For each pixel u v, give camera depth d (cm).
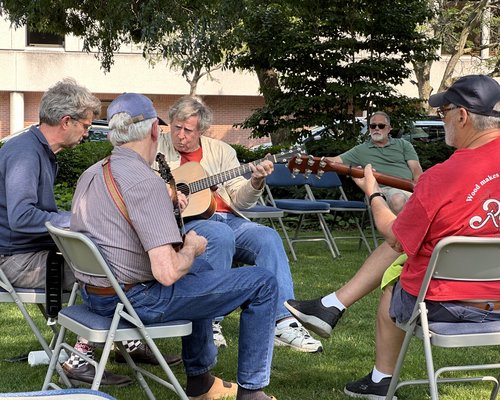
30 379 420
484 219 311
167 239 307
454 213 311
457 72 2638
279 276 482
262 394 344
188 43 1262
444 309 313
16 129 2797
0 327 533
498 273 311
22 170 371
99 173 321
